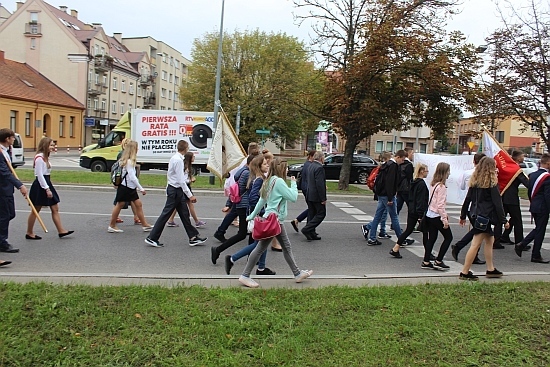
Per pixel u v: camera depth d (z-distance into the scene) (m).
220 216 12.57
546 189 8.13
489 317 5.05
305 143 67.12
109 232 9.62
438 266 7.52
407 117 22.41
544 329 4.81
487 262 6.89
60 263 7.11
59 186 16.73
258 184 7.09
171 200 8.52
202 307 4.96
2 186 7.39
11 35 55.75
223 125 11.00
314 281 6.34
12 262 7.02
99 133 60.62
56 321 4.44
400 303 5.35
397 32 19.47
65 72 55.75
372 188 9.84
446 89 19.78
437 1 20.17
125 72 67.12
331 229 11.27
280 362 3.94
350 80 19.59
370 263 7.95
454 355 4.19
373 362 3.99
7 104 42.34
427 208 7.73
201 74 47.06
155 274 6.53
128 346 4.05
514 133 66.12
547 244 10.23
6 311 4.55
